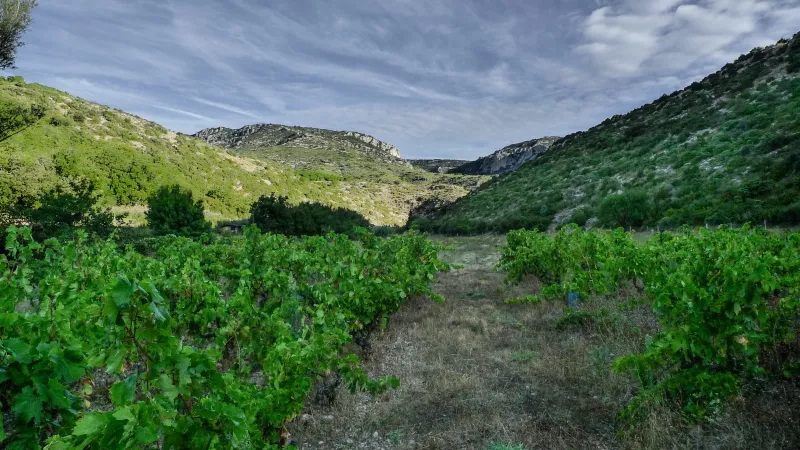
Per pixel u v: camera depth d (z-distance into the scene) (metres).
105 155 55.47
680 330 3.93
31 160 38.06
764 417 3.59
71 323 4.07
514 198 47.50
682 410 3.85
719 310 3.88
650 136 45.62
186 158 83.38
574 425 4.12
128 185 53.25
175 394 2.02
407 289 9.08
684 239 8.66
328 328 4.82
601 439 3.87
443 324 8.08
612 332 6.32
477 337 7.13
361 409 4.84
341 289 6.61
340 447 4.14
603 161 45.84
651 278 6.61
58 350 2.42
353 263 7.25
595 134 60.25
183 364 2.08
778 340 4.37
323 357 4.30
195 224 22.58
